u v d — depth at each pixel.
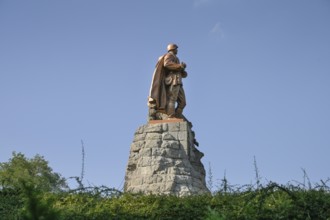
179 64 23.53
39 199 4.67
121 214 11.85
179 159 21.69
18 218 11.31
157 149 21.75
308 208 10.87
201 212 11.71
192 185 21.14
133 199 13.19
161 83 23.53
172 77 23.48
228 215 10.61
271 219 10.58
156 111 23.25
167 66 23.45
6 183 14.79
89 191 13.54
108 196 13.73
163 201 12.75
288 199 11.07
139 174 21.30
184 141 22.19
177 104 23.81
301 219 10.60
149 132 22.45
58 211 4.70
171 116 23.03
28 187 4.71
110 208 12.20
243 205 11.02
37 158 45.56
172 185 20.56
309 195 11.30
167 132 22.39
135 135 22.66
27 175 41.88
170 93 23.34
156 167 21.17
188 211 11.85
